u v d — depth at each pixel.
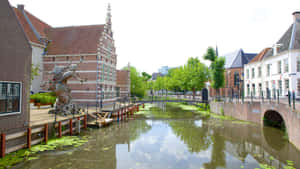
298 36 19.22
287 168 7.91
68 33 23.14
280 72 20.48
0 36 8.55
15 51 9.21
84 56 21.20
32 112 14.23
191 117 21.83
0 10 8.57
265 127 15.62
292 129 10.76
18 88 9.29
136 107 27.81
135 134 13.66
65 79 14.02
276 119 15.68
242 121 18.58
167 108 31.94
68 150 9.74
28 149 9.30
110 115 17.72
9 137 8.57
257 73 25.61
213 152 10.05
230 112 21.20
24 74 9.62
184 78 35.22
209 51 27.66
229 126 16.44
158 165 8.33
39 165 7.88
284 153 9.66
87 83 20.95
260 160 8.90
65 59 21.53
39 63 21.14
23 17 21.64
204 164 8.48
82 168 7.78
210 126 16.59
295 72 18.02
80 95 21.02
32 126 9.73
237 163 8.57
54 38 23.03
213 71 27.84
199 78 32.69
